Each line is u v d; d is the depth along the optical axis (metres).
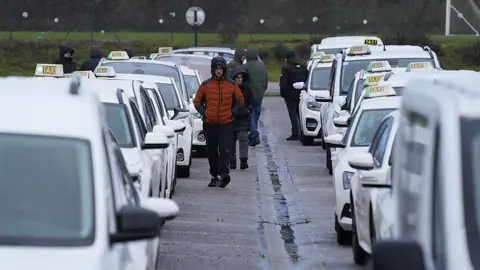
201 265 27.77
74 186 14.51
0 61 123.06
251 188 43.44
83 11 142.88
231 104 42.56
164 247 30.22
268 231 33.34
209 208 37.88
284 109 91.00
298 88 62.00
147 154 28.86
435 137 13.02
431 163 12.99
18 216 14.13
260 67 59.94
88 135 15.12
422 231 13.21
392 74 38.25
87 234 13.91
